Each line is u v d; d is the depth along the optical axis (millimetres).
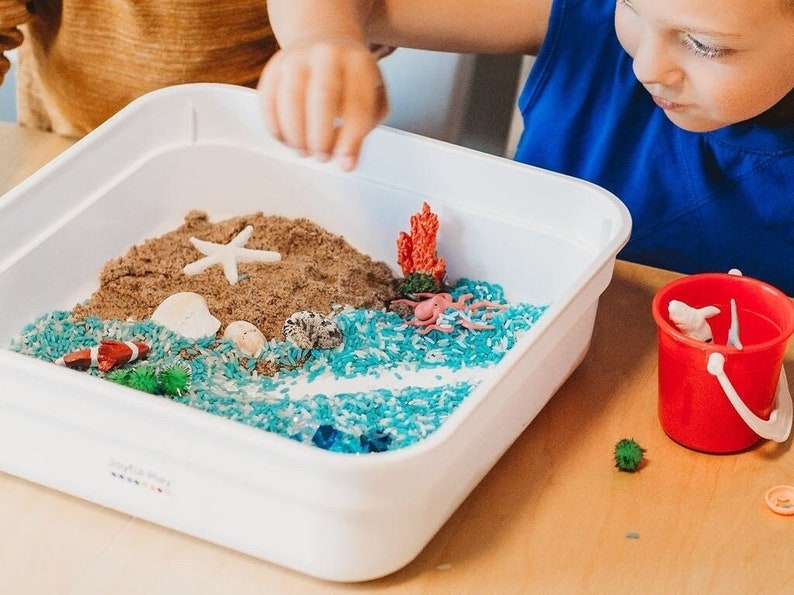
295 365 822
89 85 1144
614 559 686
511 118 1276
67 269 874
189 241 926
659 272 926
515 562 683
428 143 900
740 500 727
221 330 846
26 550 679
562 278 890
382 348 841
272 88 755
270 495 636
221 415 756
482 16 1060
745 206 1063
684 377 730
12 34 1070
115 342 799
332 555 646
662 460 754
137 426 646
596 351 845
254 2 1116
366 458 600
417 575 675
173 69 1122
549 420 783
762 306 764
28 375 656
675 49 803
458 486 682
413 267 915
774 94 833
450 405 777
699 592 668
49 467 704
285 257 934
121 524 700
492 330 863
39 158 1021
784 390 782
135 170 918
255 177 970
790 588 672
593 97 1101
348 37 839
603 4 1061
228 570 675
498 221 899
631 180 1102
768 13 760
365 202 946
